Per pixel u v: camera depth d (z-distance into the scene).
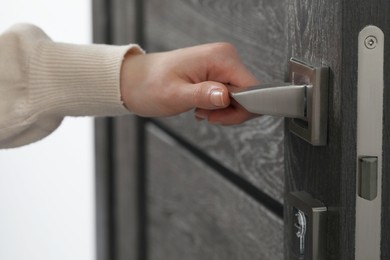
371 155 0.66
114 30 1.55
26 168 2.13
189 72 0.89
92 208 1.92
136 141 1.52
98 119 1.64
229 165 1.09
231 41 1.06
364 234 0.67
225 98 0.80
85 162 1.93
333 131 0.68
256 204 1.00
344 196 0.67
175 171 1.34
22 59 0.99
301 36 0.74
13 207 2.20
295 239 0.76
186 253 1.30
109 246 1.65
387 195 0.67
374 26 0.65
